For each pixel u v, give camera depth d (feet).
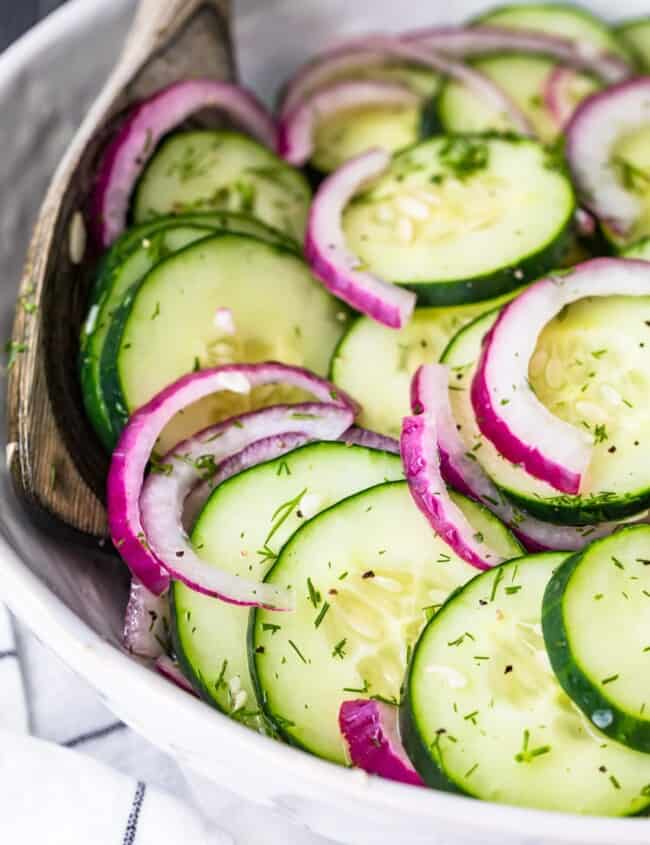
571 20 1.75
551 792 1.26
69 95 1.63
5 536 1.36
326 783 1.23
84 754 1.42
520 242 1.51
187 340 1.47
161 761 1.46
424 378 1.41
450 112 1.70
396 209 1.57
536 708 1.29
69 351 1.49
